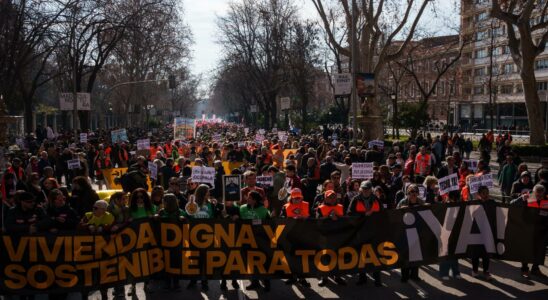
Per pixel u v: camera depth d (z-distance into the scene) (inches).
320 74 2369.6
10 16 1155.9
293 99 2623.0
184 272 341.4
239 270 344.5
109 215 333.4
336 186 443.8
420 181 553.3
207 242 342.3
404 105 1701.5
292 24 1998.0
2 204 395.5
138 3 1718.8
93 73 1622.8
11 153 789.9
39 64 1959.9
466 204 370.0
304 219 347.6
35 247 314.0
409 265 359.3
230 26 2284.7
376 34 1157.7
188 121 1354.6
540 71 2773.1
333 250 349.7
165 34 2145.7
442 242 365.7
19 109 2177.7
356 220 352.8
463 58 3221.0
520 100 2795.3
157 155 693.3
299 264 347.3
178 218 340.5
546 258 435.2
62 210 336.5
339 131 1584.6
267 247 345.7
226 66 2516.0
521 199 418.0
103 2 1378.0
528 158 1212.5
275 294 349.4
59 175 781.3
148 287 360.2
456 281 373.1
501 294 342.3
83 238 318.7
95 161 771.4
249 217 353.4
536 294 342.0
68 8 1275.8
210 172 458.0
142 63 2377.0
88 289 319.3
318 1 1149.7
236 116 4938.5
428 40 1726.1
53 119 2950.3
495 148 1539.1
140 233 334.0
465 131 2687.0
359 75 965.2
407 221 359.6
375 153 703.7
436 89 3287.4
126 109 2337.6
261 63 2314.2
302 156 700.0
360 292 351.3
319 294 348.2
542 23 1218.0
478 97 3134.8
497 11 1179.9
